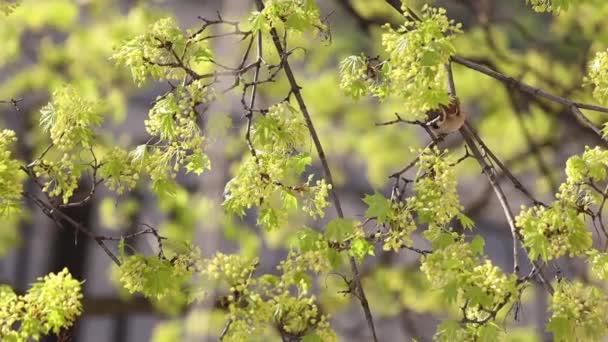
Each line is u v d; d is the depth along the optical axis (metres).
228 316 7.70
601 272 7.13
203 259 7.84
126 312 16.61
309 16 7.47
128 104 18.84
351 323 17.56
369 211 7.15
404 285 16.78
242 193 7.31
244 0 13.20
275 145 7.39
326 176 7.42
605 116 13.59
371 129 17.53
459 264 7.04
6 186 7.52
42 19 16.53
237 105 14.09
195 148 7.51
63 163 7.62
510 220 7.58
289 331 7.70
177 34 7.48
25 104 17.14
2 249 16.97
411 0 8.32
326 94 17.22
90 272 19.59
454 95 7.76
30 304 7.46
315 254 7.40
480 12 14.26
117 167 7.58
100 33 16.42
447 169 7.27
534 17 18.11
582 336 7.12
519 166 16.47
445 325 6.98
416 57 7.02
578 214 7.26
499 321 7.17
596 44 13.78
